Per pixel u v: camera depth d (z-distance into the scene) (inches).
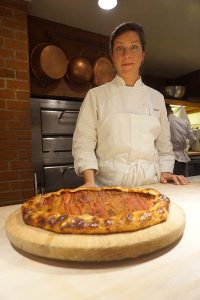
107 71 104.3
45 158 90.8
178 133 122.8
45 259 21.1
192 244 23.4
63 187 94.3
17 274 19.0
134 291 16.6
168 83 171.8
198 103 147.8
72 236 21.8
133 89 49.8
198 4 85.7
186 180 49.3
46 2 83.6
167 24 99.6
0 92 78.8
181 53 130.0
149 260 20.7
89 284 17.5
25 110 83.0
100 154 49.8
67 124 94.8
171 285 17.2
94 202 29.7
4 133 79.7
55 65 91.4
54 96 96.5
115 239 21.1
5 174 80.2
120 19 95.7
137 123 47.8
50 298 16.0
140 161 48.3
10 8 79.8
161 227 23.6
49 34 95.8
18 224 24.9
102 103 48.5
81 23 98.3
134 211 25.6
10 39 80.1
